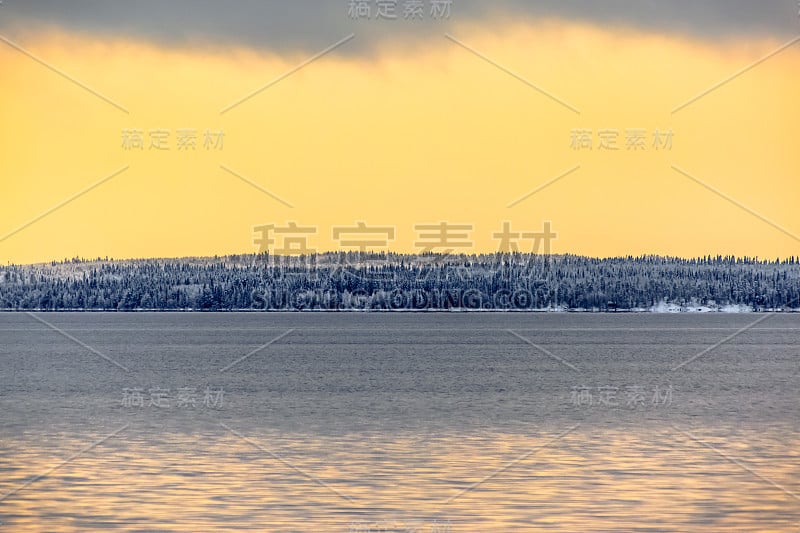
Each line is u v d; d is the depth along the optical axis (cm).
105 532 5547
